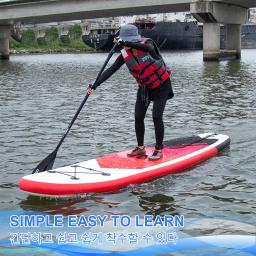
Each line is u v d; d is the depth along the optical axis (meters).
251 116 11.48
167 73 6.61
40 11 46.47
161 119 6.67
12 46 83.81
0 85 21.36
